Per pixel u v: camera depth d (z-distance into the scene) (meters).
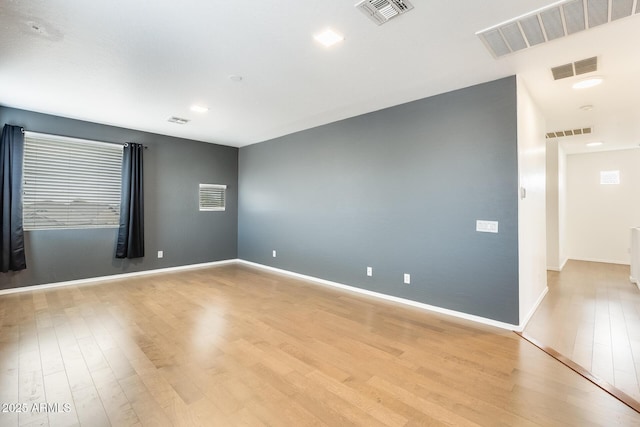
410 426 1.75
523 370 2.37
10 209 4.25
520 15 2.17
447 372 2.34
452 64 2.90
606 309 3.80
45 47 2.63
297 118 4.69
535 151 3.87
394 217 4.09
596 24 2.25
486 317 3.30
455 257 3.53
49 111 4.41
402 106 4.00
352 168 4.61
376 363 2.47
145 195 5.60
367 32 2.38
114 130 5.20
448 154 3.58
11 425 1.72
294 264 5.59
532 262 3.69
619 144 6.40
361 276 4.48
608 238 7.13
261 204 6.37
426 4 2.06
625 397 2.02
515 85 3.11
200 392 2.06
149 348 2.69
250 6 2.08
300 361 2.49
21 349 2.64
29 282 4.48
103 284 4.86
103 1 2.04
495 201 3.24
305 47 2.61
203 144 6.41
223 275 5.58
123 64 2.94
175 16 2.19
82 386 2.11
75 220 4.86
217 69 3.04
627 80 3.24
